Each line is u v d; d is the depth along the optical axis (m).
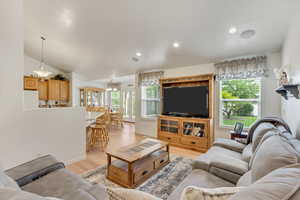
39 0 2.47
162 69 4.61
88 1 2.35
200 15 2.29
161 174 2.33
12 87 2.00
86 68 5.55
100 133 3.75
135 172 2.05
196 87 3.70
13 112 2.01
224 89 3.60
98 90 7.53
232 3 2.00
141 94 5.12
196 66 3.99
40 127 2.31
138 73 5.18
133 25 2.77
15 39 1.99
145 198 0.63
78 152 2.85
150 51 3.64
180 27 2.63
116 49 3.80
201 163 1.65
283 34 2.40
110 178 2.20
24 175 1.38
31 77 4.55
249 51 3.05
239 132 2.92
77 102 6.84
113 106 8.49
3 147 1.93
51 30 3.33
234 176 1.42
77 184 1.31
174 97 4.07
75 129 2.80
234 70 3.29
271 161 0.89
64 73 6.36
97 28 3.02
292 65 2.00
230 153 2.10
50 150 2.43
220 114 3.58
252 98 3.28
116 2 2.29
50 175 1.44
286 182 0.52
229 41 2.80
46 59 5.22
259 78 3.20
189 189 0.63
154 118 4.75
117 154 2.18
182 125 3.72
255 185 0.58
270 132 1.56
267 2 1.89
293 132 1.93
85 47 3.92
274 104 2.96
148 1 2.20
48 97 5.68
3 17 1.87
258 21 2.22
